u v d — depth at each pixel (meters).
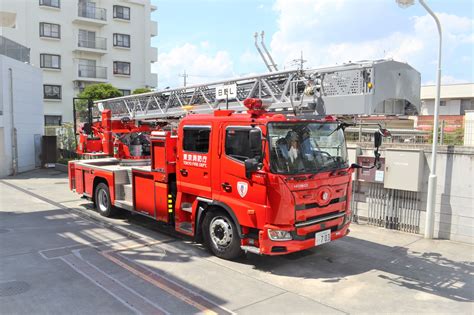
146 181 7.96
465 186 7.64
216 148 6.26
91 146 11.17
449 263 6.54
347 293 5.29
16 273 5.73
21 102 18.83
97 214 9.77
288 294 5.20
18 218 9.39
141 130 10.36
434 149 7.81
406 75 5.75
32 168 19.97
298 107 6.18
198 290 5.25
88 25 37.16
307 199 5.79
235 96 6.95
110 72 38.69
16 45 19.38
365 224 9.15
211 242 6.62
